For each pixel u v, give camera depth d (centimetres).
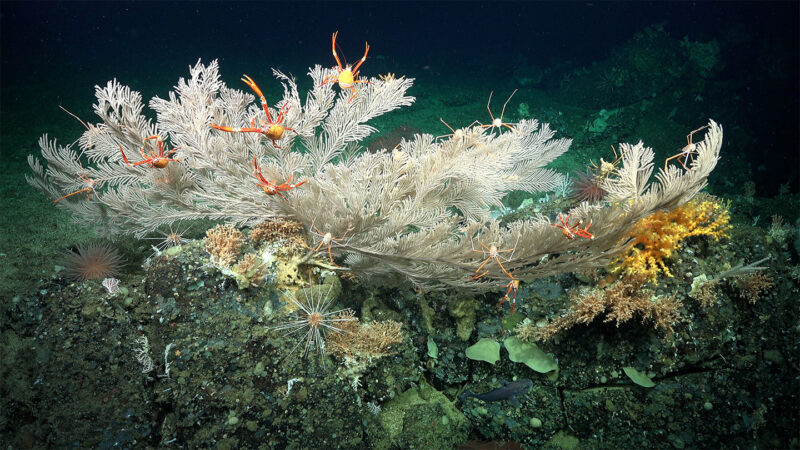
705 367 76
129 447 67
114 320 75
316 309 74
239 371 69
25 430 67
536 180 87
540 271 73
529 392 77
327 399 69
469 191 78
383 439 71
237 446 65
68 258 82
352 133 75
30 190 118
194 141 70
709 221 82
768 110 203
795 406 74
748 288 79
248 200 74
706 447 71
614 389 76
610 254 70
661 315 74
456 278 74
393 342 76
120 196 80
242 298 74
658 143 185
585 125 194
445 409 76
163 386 69
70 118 184
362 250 71
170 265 76
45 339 73
